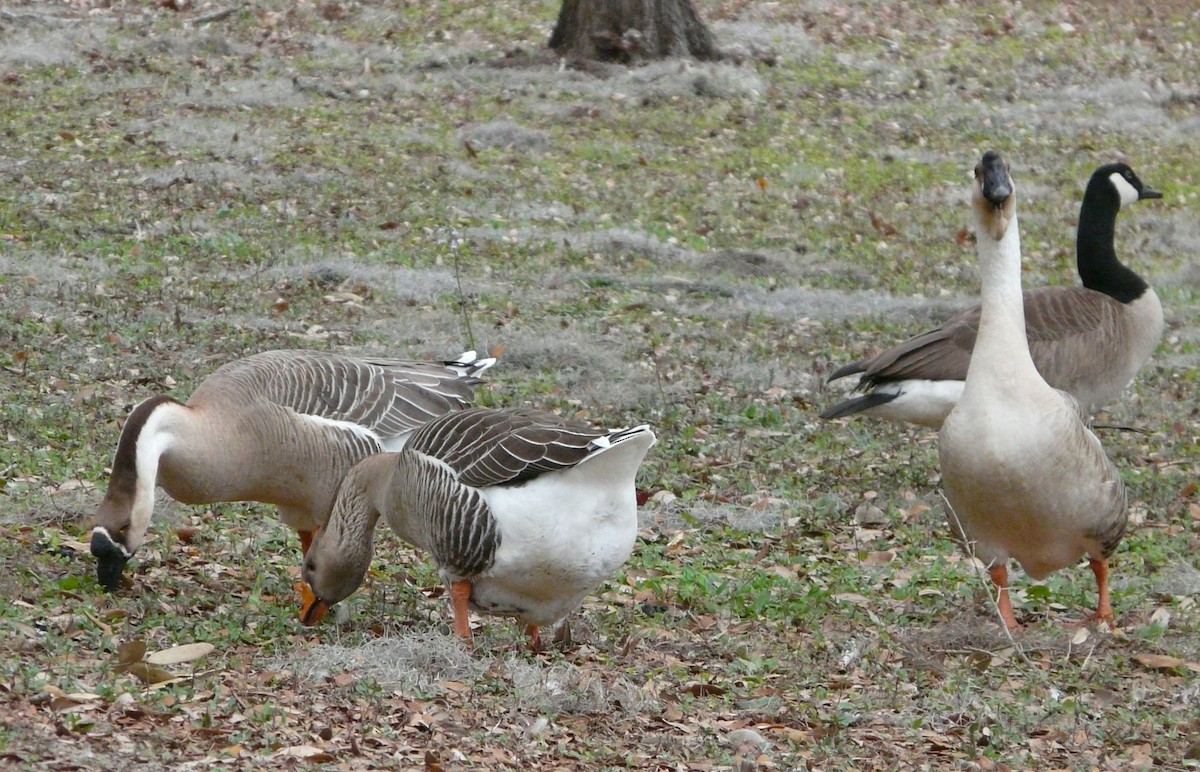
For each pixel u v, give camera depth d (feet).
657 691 27.35
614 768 23.66
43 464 37.88
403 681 26.27
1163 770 25.20
